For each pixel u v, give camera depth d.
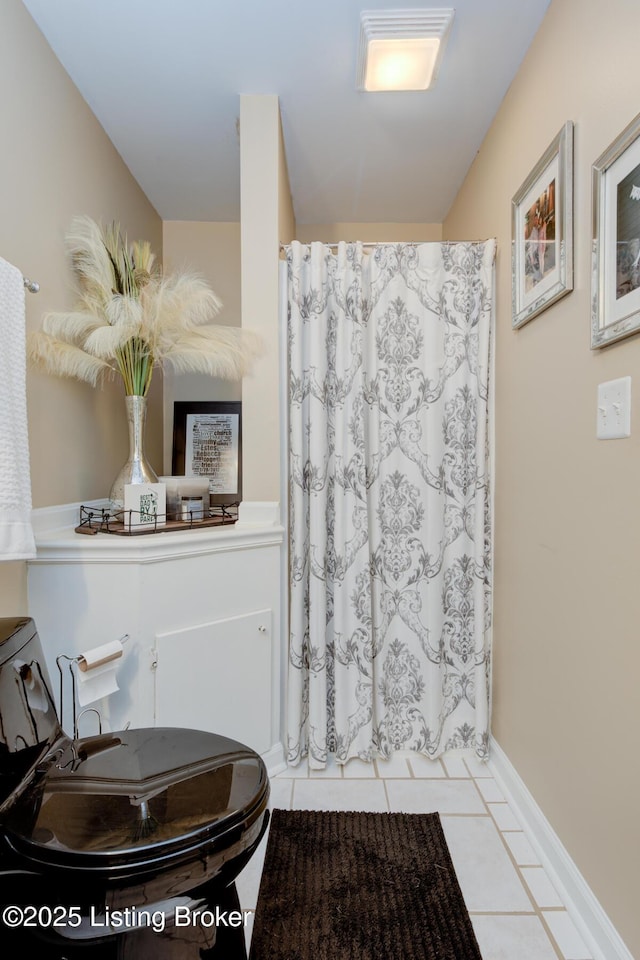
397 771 1.86
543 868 1.41
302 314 1.87
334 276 1.87
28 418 1.50
